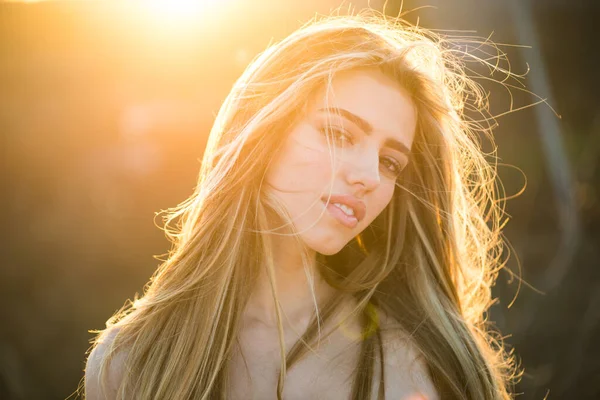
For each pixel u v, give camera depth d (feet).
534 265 32.07
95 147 40.14
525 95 32.86
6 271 38.06
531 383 28.35
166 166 39.32
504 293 29.55
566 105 33.22
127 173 39.34
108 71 38.93
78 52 38.50
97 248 39.09
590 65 32.81
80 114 39.58
